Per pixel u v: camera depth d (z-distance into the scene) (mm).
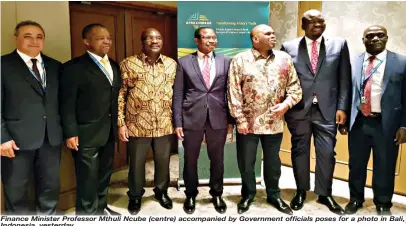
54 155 2191
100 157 2387
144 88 2354
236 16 2785
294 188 3031
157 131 2410
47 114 2092
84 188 2266
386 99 2256
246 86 2373
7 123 1991
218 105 2426
